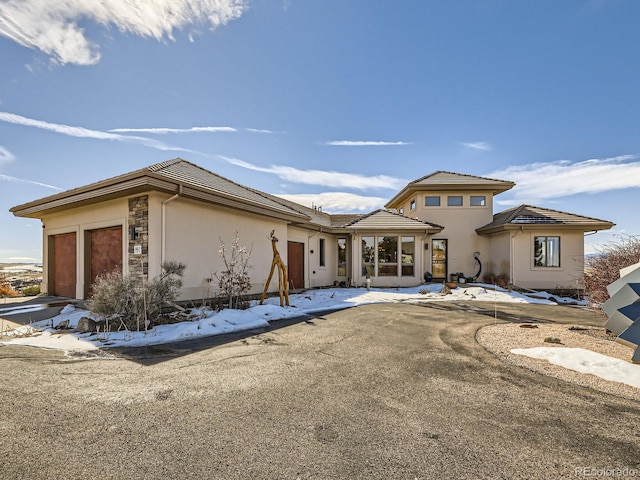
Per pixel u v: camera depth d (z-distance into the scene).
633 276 5.85
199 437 2.92
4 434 2.92
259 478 2.36
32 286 14.77
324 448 2.77
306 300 12.41
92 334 6.86
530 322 8.70
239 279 10.22
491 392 4.03
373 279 17.61
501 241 17.69
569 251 16.52
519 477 2.41
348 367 4.95
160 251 8.95
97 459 2.56
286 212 13.37
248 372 4.68
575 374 4.67
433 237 19.45
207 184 10.32
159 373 4.59
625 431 3.11
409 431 3.07
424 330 7.56
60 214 12.08
